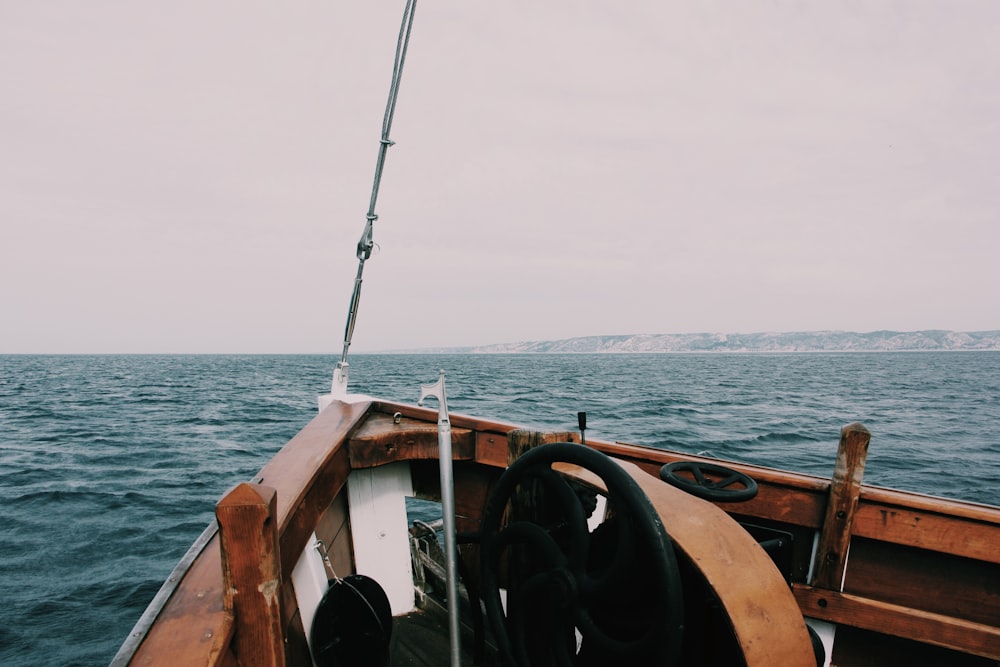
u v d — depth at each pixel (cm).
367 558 351
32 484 1495
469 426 359
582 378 7238
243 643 143
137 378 7450
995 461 1878
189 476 1599
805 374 9038
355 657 267
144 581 902
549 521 221
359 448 327
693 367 12600
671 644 142
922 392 5338
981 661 265
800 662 150
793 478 286
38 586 882
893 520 271
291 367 12762
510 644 203
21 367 12012
